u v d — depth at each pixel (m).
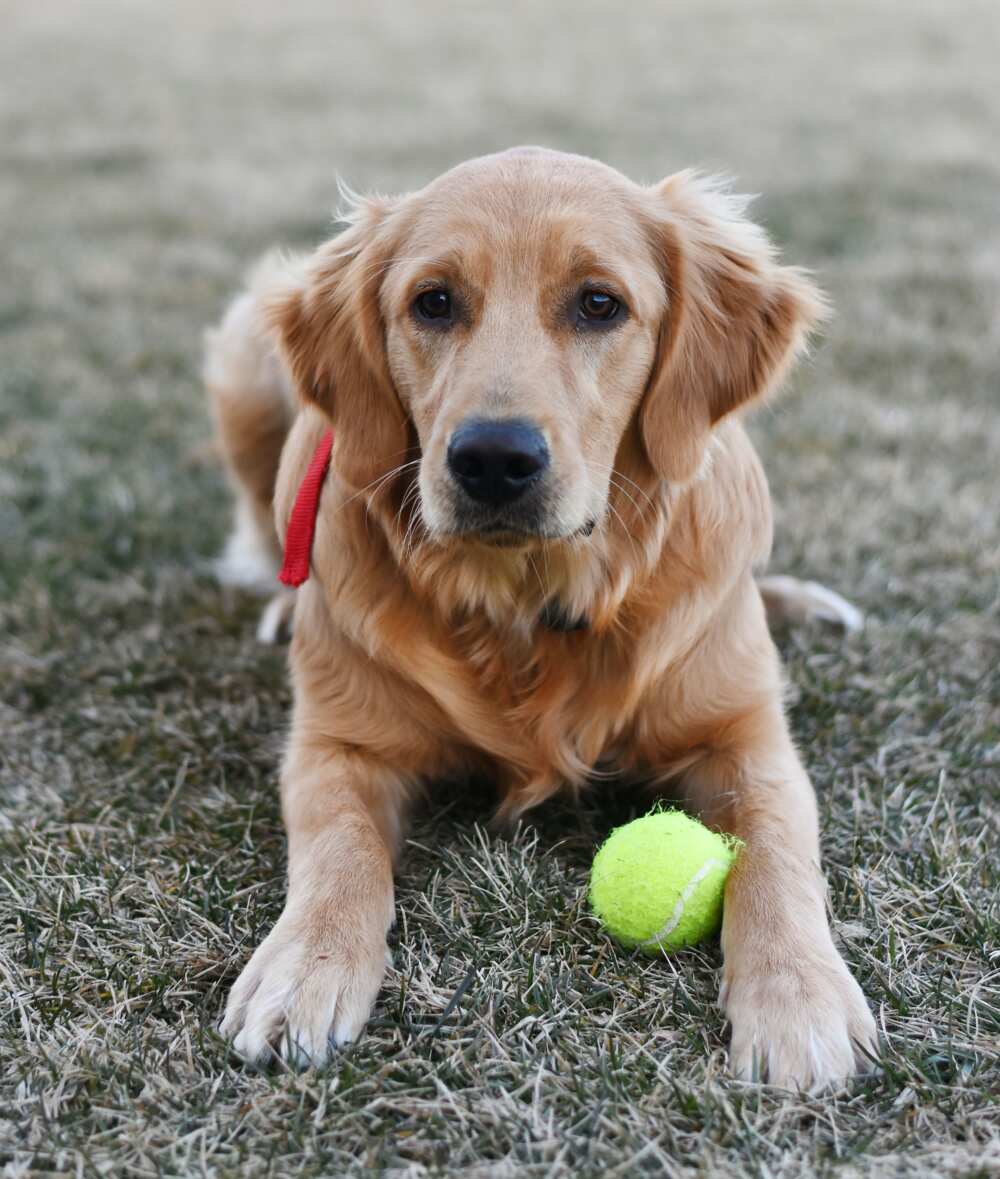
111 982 1.06
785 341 1.20
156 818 1.19
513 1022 1.03
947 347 2.10
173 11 8.02
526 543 1.09
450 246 1.12
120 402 2.00
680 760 1.20
